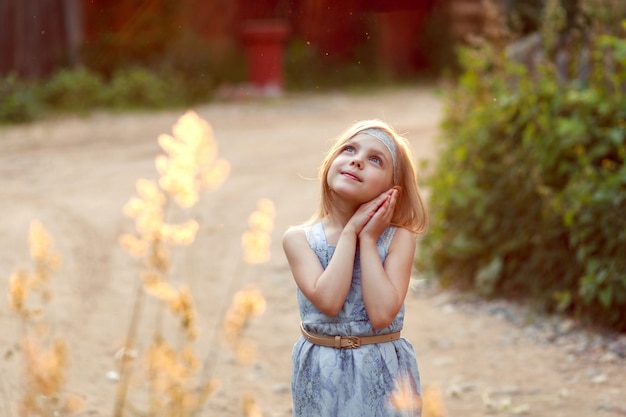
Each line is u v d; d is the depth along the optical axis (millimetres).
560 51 8117
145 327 6617
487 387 5633
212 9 24953
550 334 6480
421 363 6082
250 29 23969
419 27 29266
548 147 7020
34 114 19016
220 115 19875
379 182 3469
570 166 6977
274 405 5336
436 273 7848
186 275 8039
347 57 27234
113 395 5273
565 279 6777
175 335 6477
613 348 6129
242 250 8883
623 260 6312
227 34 25422
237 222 9906
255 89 23953
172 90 21594
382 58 28047
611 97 7016
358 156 3484
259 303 4027
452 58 28312
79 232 9516
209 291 7641
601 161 6930
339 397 3391
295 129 17547
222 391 5484
